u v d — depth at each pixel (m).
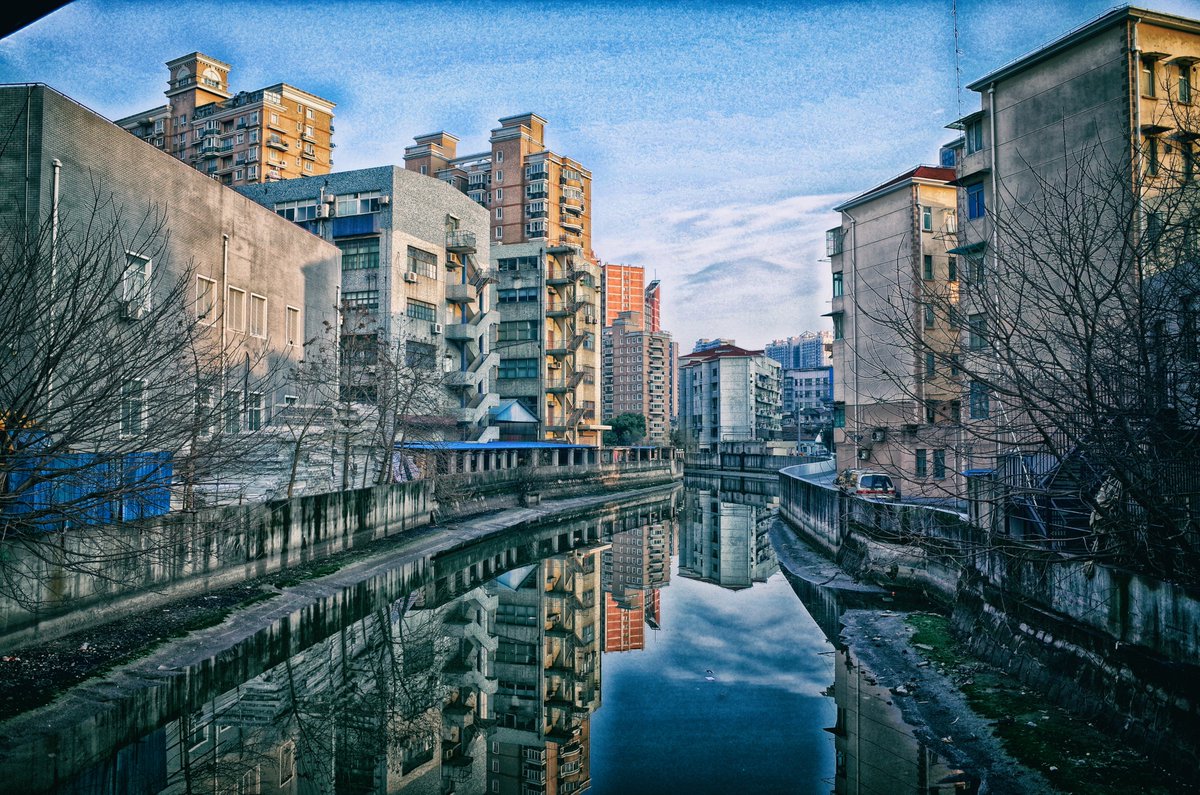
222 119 77.25
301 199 49.66
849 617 22.19
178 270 25.08
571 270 68.06
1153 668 10.58
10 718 11.47
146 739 12.97
